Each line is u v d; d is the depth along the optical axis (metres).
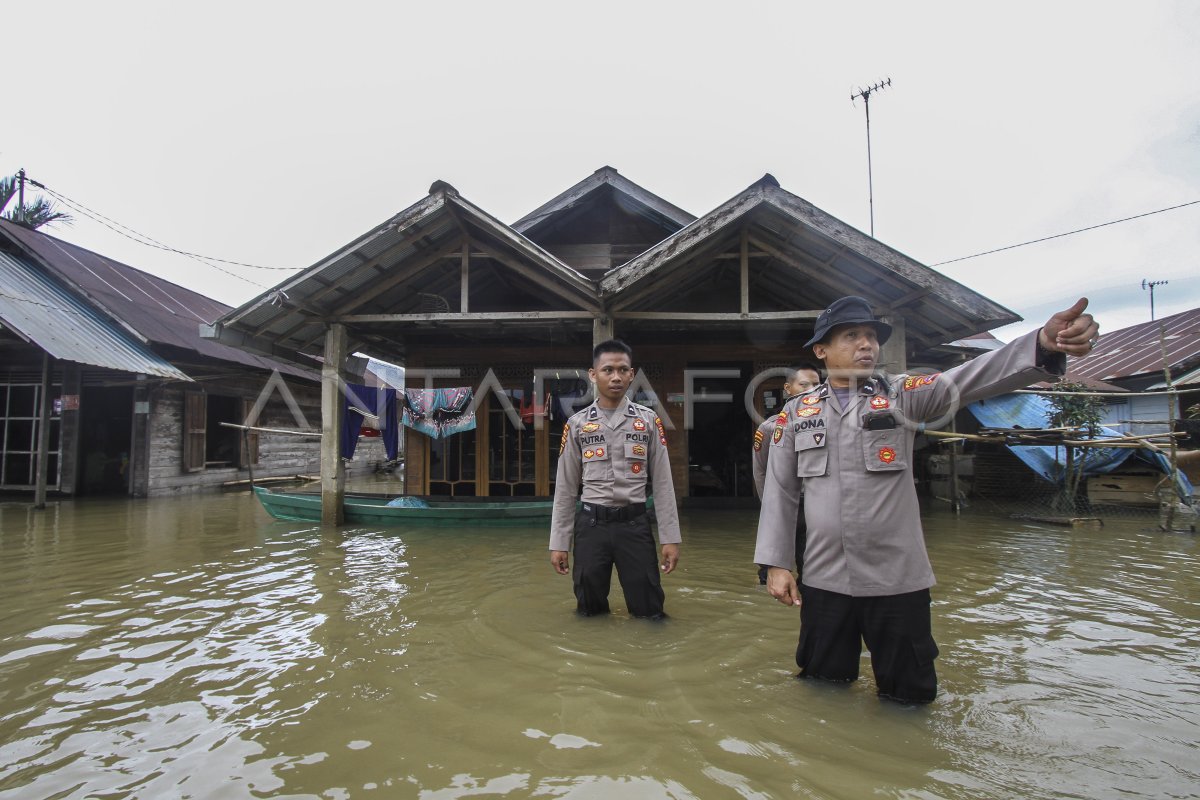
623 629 3.75
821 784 2.08
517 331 9.86
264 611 4.18
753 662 3.17
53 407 11.75
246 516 9.27
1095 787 2.07
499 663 3.19
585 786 2.08
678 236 7.08
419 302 9.73
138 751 2.34
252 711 2.66
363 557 6.11
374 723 2.54
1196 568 5.59
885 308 7.75
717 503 10.38
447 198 7.34
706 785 2.08
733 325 9.19
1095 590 4.80
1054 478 9.72
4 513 9.57
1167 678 3.03
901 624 2.57
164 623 3.92
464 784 2.10
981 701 2.71
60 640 3.60
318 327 8.88
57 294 11.50
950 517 9.02
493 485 10.47
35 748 2.37
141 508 10.24
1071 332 2.03
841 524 2.64
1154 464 9.65
